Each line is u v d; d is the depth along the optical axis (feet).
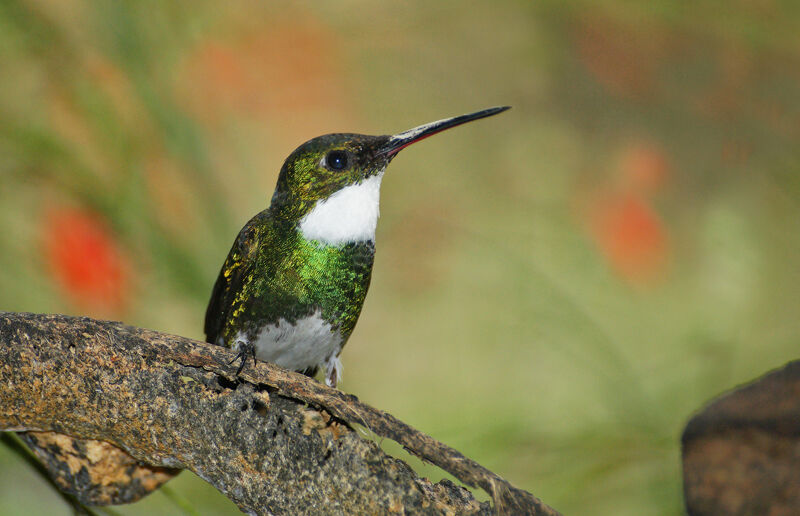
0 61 7.06
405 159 8.32
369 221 6.82
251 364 6.63
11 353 6.64
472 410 7.06
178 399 6.63
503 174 8.14
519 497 6.61
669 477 6.81
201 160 7.08
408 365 7.17
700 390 6.92
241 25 7.47
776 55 7.55
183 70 7.17
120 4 7.08
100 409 6.63
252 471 6.63
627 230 7.22
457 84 9.02
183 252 7.04
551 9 8.34
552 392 7.06
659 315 7.13
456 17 8.95
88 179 7.03
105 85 7.07
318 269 6.81
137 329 6.64
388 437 6.61
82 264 7.01
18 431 6.66
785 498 6.64
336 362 6.84
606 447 6.84
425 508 6.61
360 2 8.55
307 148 6.82
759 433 6.65
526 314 7.16
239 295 6.82
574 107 8.40
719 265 7.11
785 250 7.14
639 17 7.79
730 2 7.43
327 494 6.62
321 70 7.93
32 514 6.91
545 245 7.26
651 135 7.82
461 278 7.25
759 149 7.46
